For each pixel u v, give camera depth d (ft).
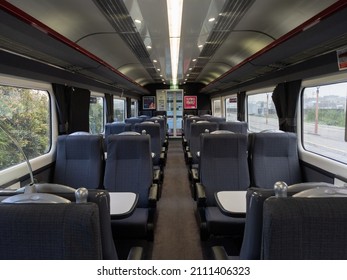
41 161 11.19
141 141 9.86
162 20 11.09
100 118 22.80
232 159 9.91
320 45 8.61
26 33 7.39
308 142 11.80
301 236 2.75
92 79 17.38
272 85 14.99
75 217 2.69
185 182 18.33
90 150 10.27
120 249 9.16
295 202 2.81
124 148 9.87
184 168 22.61
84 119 15.70
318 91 10.97
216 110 38.86
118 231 8.14
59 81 12.56
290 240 2.76
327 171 9.73
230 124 17.16
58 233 2.71
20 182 9.52
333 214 2.72
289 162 10.21
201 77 36.40
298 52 9.82
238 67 15.60
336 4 6.32
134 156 9.93
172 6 9.64
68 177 10.18
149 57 20.33
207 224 8.46
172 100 44.68
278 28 12.51
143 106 45.16
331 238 2.76
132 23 11.50
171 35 13.60
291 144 10.22
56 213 2.72
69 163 10.33
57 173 10.24
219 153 9.91
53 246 2.74
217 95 35.06
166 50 17.58
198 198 8.91
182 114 44.68
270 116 17.25
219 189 9.61
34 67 10.11
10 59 8.62
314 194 3.88
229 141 9.89
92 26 12.63
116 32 13.23
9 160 9.65
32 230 2.72
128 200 7.15
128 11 9.95
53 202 3.18
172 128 44.83
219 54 19.70
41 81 11.14
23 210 2.75
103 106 23.26
